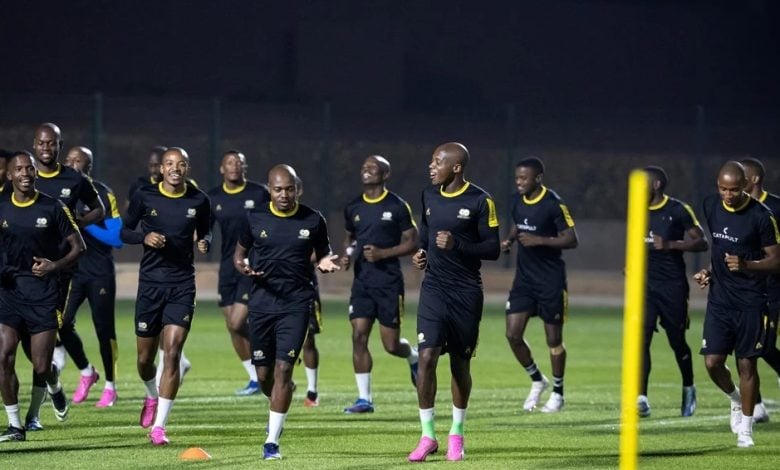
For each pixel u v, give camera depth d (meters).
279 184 26.19
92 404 35.25
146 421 30.53
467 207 25.91
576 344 56.25
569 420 33.53
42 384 29.39
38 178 32.31
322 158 83.00
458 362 26.25
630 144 106.69
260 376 27.23
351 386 41.19
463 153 26.16
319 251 26.94
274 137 102.75
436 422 32.78
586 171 98.31
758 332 28.47
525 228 35.28
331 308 70.69
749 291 28.52
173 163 29.12
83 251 27.70
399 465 25.44
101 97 78.25
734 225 28.31
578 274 86.00
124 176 94.06
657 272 34.91
